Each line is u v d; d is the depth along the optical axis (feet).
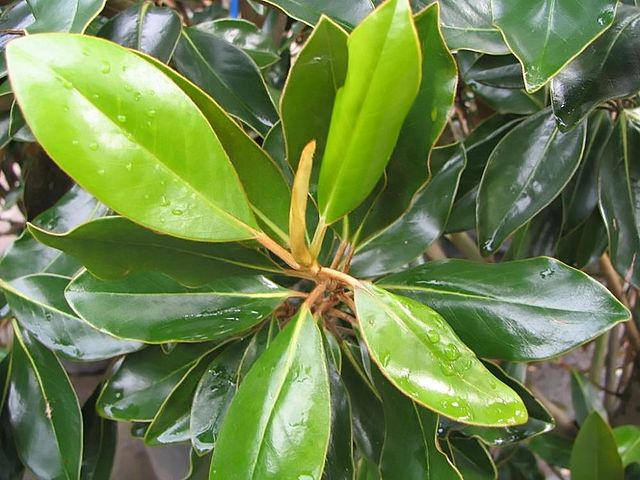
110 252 1.45
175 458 2.95
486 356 1.61
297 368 1.42
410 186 1.59
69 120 1.25
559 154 1.91
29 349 1.96
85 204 1.93
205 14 2.90
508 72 2.08
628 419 3.36
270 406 1.40
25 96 1.23
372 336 1.42
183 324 1.65
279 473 1.35
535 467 2.97
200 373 1.86
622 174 1.94
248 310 1.67
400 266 1.84
